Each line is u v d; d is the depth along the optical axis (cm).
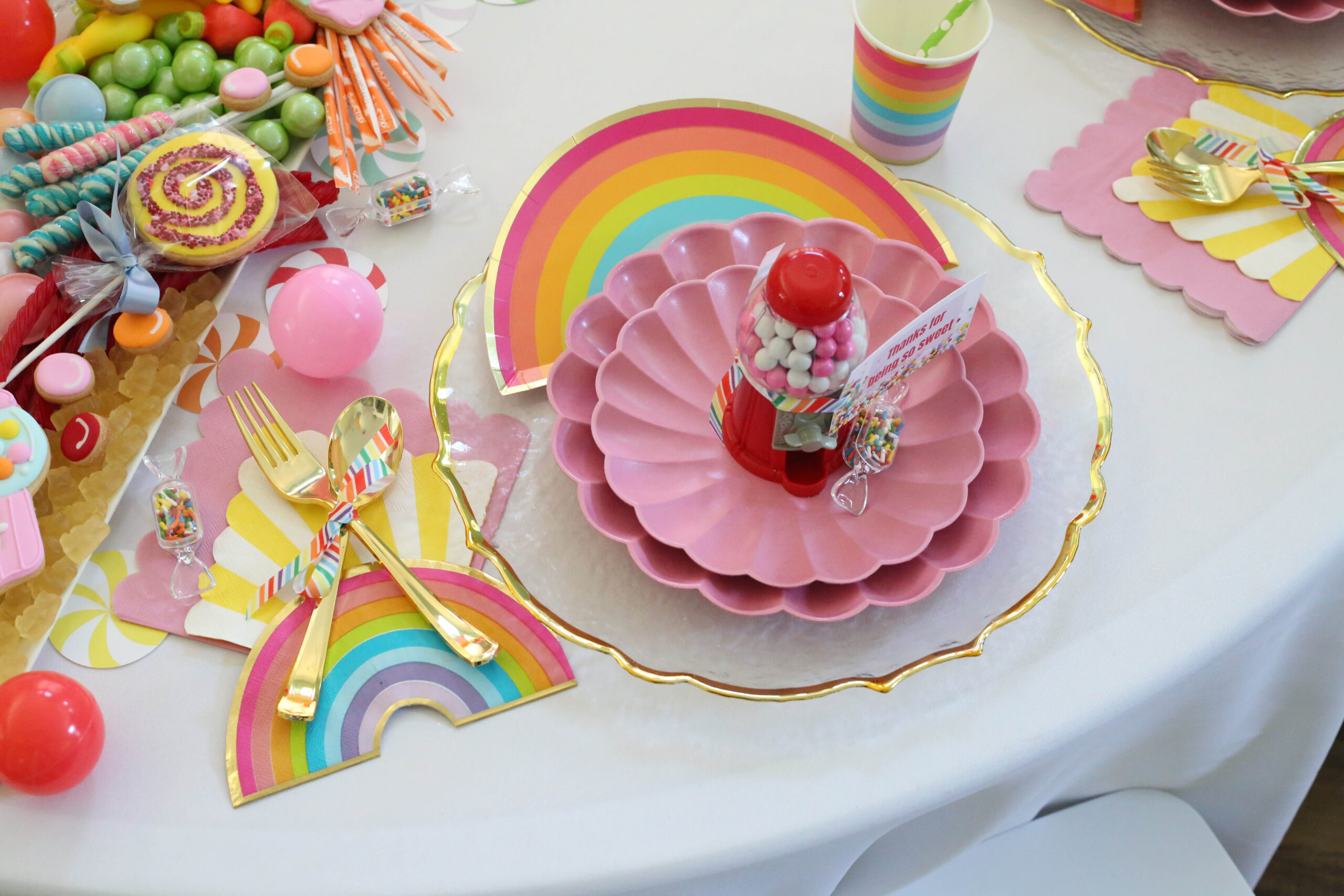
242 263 82
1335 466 75
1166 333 83
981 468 68
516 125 94
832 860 72
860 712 66
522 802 63
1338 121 92
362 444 74
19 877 60
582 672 68
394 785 64
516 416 76
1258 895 145
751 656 66
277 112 90
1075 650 68
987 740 65
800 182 85
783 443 69
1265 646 83
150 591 70
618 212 83
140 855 61
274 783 63
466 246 87
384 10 94
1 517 68
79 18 93
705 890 67
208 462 76
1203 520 73
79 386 75
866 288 75
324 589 68
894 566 67
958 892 92
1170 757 98
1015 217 89
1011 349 72
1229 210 87
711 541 67
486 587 70
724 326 76
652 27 102
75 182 83
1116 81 97
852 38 101
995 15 102
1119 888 93
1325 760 154
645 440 71
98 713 63
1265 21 99
